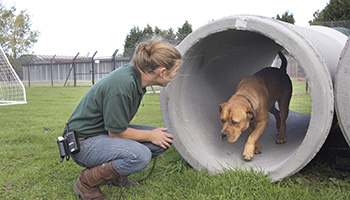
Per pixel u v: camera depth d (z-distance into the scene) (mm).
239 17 2844
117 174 2387
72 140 2441
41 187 2926
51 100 11219
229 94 4723
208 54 3742
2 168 3463
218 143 3760
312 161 3508
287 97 3977
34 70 25719
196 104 3848
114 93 2307
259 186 2629
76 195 2721
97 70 21734
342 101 2518
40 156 3832
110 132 2436
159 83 2531
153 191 2783
